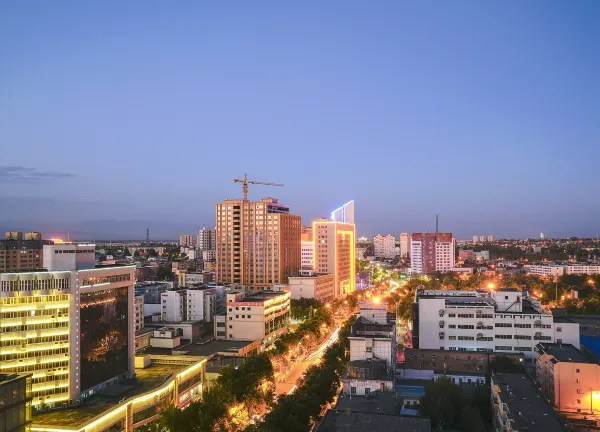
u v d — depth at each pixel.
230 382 175.75
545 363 188.12
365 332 199.25
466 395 178.88
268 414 152.62
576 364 171.50
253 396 170.12
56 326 158.62
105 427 148.88
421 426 129.38
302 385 182.50
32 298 156.12
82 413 152.50
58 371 158.00
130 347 189.25
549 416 138.88
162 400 172.25
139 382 181.88
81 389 162.38
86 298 165.38
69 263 171.12
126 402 158.25
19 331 154.00
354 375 169.75
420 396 174.62
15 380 126.31
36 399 154.38
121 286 183.88
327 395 173.12
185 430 146.25
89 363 166.25
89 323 166.88
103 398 165.75
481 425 154.88
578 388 170.88
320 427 129.00
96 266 184.75
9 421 124.00
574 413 169.62
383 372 175.75
